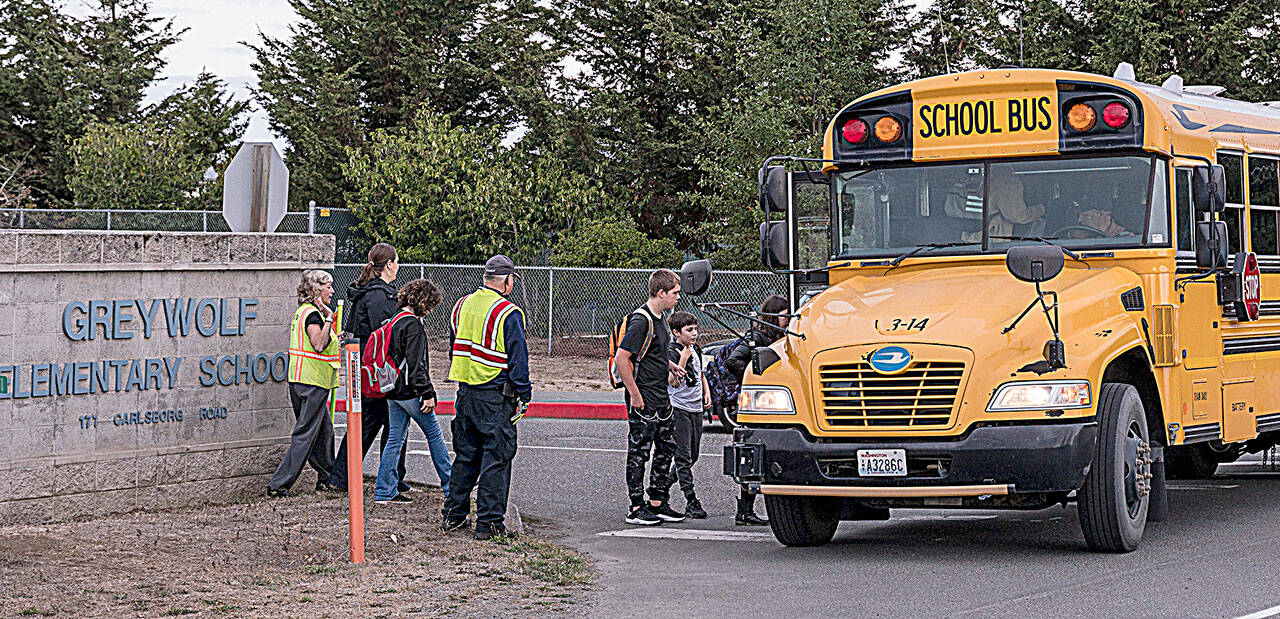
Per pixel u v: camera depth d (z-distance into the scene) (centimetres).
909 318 877
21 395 1015
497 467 962
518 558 891
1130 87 949
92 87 5022
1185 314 965
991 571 837
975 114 969
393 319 1089
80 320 1049
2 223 3531
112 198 3831
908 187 987
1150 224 934
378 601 752
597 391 2322
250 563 850
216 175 3866
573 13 4166
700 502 1195
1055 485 828
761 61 3203
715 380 1201
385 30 4353
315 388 1143
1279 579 796
